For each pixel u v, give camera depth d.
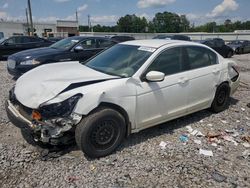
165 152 3.69
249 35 49.56
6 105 3.75
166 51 4.09
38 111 3.12
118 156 3.54
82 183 2.97
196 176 3.15
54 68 4.11
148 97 3.75
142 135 4.18
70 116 3.15
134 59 3.97
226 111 5.50
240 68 12.69
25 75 4.04
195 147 3.87
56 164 3.32
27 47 14.08
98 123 3.31
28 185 2.92
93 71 3.91
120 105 3.47
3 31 55.62
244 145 4.00
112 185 2.95
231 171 3.29
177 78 4.12
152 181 3.04
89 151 3.34
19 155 3.48
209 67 4.79
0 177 3.04
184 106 4.37
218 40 19.56
